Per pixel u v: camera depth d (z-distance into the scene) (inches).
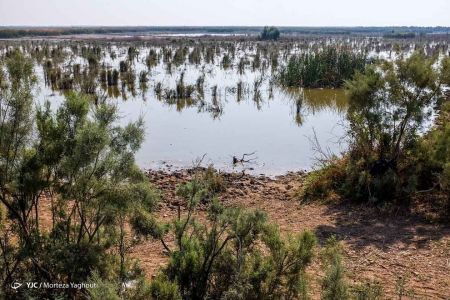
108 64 1359.5
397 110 380.8
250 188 430.9
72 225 212.1
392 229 323.0
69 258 179.0
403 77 378.3
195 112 783.1
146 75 1085.8
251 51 1971.0
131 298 174.1
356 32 5334.6
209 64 1462.8
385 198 366.6
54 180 190.2
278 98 920.3
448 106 413.1
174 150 561.6
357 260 278.4
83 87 836.0
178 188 222.8
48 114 190.5
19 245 192.2
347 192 380.8
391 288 244.8
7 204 181.6
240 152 561.0
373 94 386.0
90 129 179.3
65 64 1339.8
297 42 2662.4
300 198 400.8
